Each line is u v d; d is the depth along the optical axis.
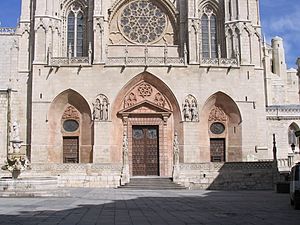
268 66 90.44
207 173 49.84
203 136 60.78
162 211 22.91
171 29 65.69
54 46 61.69
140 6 65.62
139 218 19.47
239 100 60.72
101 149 58.00
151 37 65.19
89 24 62.31
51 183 36.69
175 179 49.81
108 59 60.25
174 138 55.03
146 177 54.47
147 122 60.78
